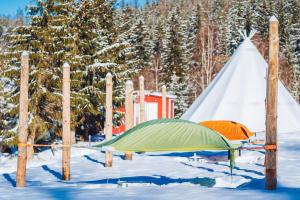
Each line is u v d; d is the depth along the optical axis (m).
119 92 26.55
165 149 9.57
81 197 8.62
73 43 21.47
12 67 20.03
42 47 20.30
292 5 74.12
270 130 9.38
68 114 12.49
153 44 69.94
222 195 8.41
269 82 9.53
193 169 14.15
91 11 25.38
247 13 68.56
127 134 9.91
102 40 28.02
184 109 50.00
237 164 14.88
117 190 9.57
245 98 23.14
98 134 30.92
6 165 17.17
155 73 64.19
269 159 9.31
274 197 8.05
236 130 15.88
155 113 36.84
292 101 24.44
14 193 9.50
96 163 16.44
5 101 20.55
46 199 8.47
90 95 24.77
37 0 20.55
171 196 8.51
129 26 61.78
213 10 93.50
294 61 61.22
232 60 25.23
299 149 18.09
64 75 12.48
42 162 17.72
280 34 65.62
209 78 54.50
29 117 19.42
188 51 64.94
